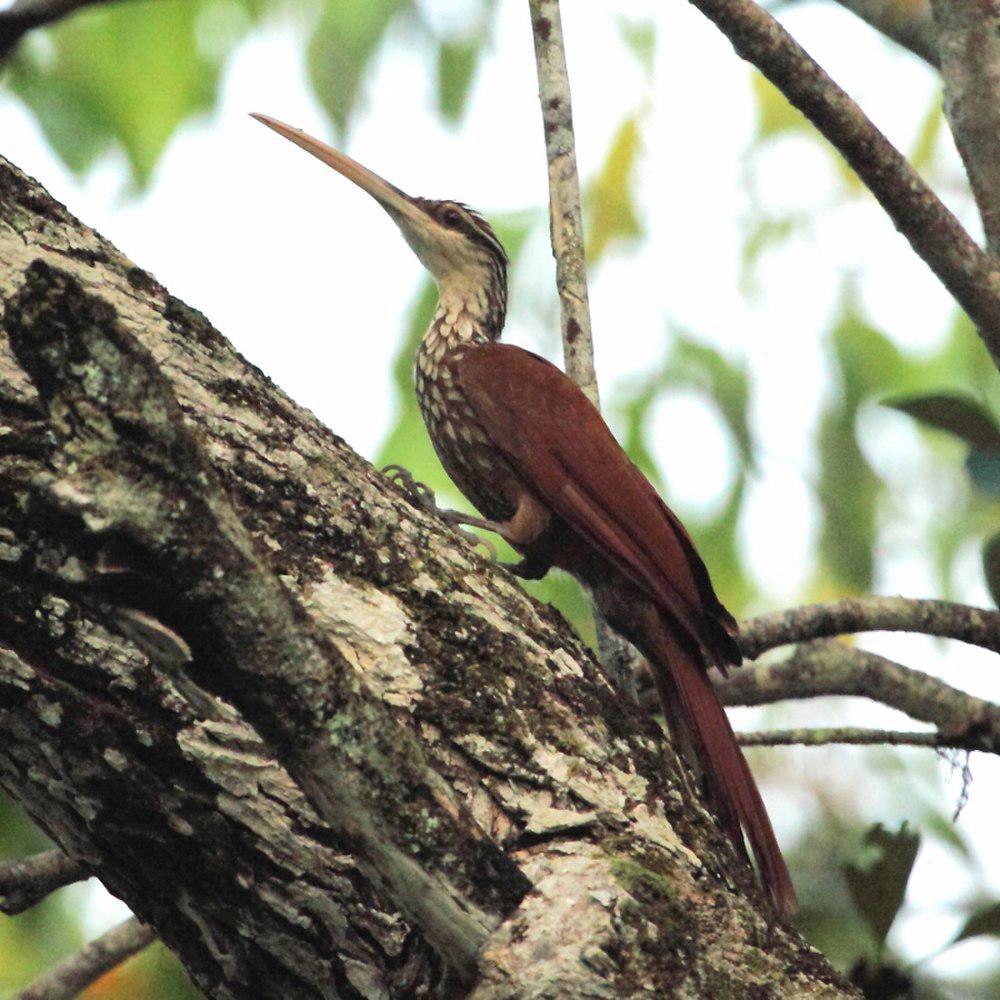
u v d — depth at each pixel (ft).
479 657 17.24
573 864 15.79
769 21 21.94
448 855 14.40
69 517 12.36
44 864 22.66
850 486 42.70
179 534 12.64
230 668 13.28
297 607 13.43
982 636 25.95
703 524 40.75
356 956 15.81
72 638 15.57
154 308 17.58
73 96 39.19
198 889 15.97
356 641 16.70
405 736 14.10
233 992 16.53
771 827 21.11
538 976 14.67
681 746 24.02
